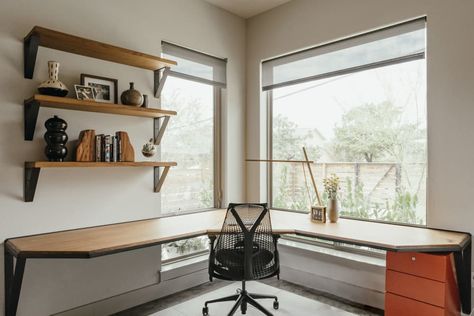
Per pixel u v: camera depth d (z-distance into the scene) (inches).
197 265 123.0
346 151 119.4
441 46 92.9
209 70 130.3
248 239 88.2
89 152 89.4
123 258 103.7
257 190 140.1
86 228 94.7
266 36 136.3
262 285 123.1
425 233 89.9
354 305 105.7
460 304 88.8
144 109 97.0
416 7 97.6
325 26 118.3
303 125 131.9
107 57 97.2
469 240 86.5
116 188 102.0
